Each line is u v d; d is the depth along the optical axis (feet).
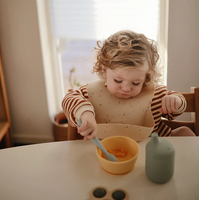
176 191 1.68
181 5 4.47
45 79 5.38
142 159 2.04
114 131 2.42
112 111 2.83
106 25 5.21
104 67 2.65
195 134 3.06
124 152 2.10
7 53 5.21
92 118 2.21
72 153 2.16
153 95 2.82
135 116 2.81
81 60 5.90
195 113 2.98
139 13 5.03
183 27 4.60
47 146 2.27
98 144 1.96
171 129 3.24
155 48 2.69
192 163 1.96
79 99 2.46
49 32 5.45
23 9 4.83
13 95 5.61
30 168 1.97
